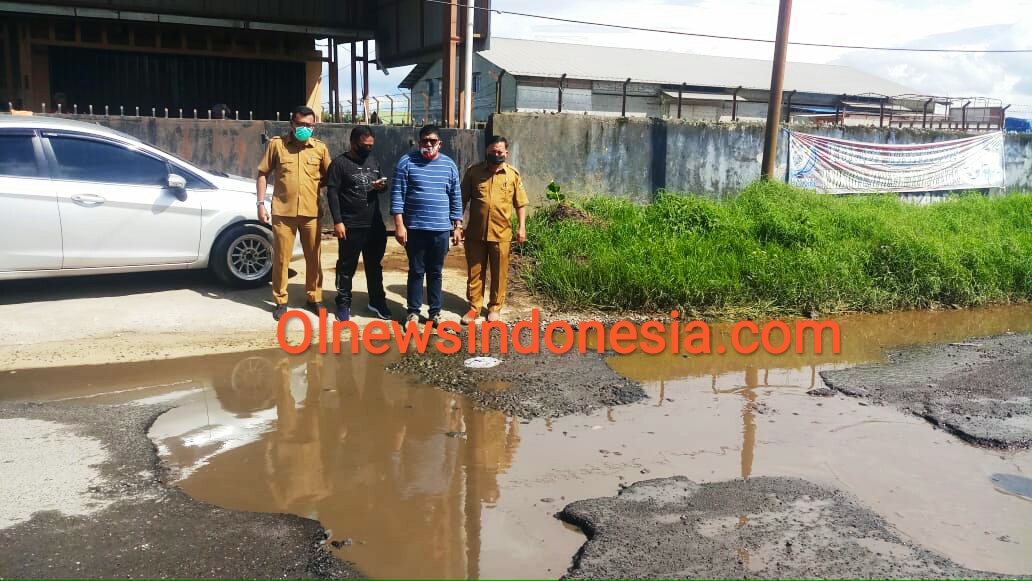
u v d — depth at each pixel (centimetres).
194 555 324
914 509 393
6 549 324
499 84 1195
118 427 459
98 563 316
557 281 809
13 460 409
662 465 434
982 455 468
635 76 3247
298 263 870
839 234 1052
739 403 548
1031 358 686
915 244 962
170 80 1485
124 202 679
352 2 1515
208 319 676
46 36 1363
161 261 704
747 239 984
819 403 554
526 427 484
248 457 425
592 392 552
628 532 353
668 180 1281
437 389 548
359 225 671
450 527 357
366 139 661
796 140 1403
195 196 715
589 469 425
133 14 1339
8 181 638
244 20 1426
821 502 392
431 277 693
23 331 621
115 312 672
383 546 338
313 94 1602
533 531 357
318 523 355
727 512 377
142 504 367
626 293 804
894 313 881
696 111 3222
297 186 663
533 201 1166
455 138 1090
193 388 534
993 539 364
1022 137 1741
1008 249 1038
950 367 652
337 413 496
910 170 1562
